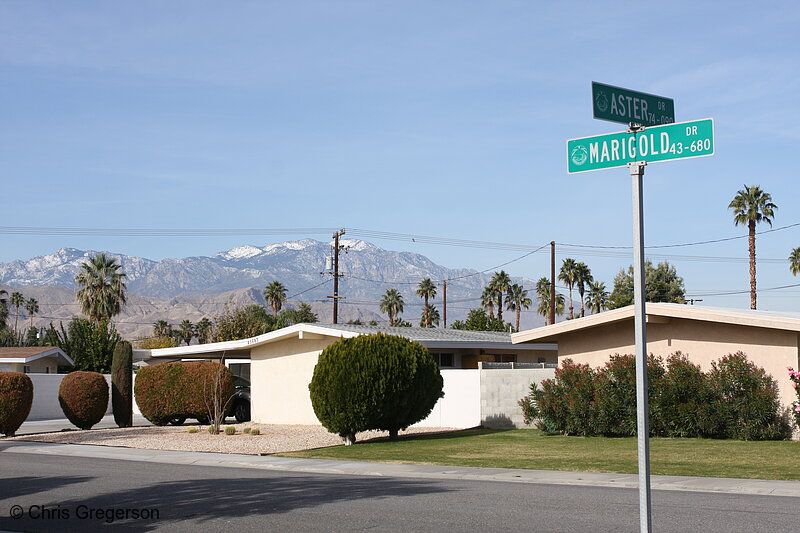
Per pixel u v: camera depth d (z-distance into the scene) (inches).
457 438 1021.8
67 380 1320.1
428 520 467.2
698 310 921.5
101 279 2955.2
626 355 979.9
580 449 863.7
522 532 428.5
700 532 424.8
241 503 538.6
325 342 1315.2
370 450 914.7
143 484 649.0
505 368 1234.6
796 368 871.1
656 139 265.3
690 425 910.4
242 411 1480.1
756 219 2246.6
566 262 3339.1
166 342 3169.3
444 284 3193.9
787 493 571.2
